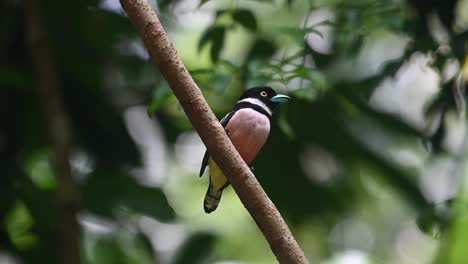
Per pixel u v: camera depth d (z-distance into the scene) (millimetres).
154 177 11656
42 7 10797
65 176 9891
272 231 5523
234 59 12641
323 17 11242
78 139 11336
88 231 11078
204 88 8375
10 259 11070
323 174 11305
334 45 10344
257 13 12383
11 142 11086
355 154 11094
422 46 8984
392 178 11297
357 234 14250
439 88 9422
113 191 10688
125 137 11297
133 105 11281
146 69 11234
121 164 11289
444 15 9594
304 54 8672
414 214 11414
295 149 10953
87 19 11016
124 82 11375
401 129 10953
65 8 10898
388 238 14695
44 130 11273
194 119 5445
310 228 11883
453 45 8961
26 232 11219
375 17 9344
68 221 9812
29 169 11766
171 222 10602
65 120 10062
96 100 11234
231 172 5500
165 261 11055
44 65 10148
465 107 9328
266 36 10703
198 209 14258
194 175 14055
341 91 10414
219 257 11664
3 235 10898
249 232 14195
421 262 14812
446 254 9141
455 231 9156
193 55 13000
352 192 11680
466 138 10086
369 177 11758
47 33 10875
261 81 8102
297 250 5539
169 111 11398
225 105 10523
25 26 10844
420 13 9578
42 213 11000
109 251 11055
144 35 5383
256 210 5523
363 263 12688
